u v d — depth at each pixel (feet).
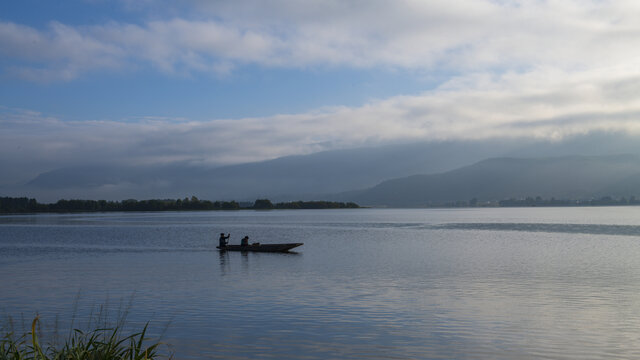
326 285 87.86
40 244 193.16
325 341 54.13
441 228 318.86
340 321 62.18
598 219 485.15
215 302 73.51
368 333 57.00
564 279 93.45
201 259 133.80
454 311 67.31
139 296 78.48
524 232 261.85
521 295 77.97
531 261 123.34
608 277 95.81
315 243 191.31
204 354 50.14
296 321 62.18
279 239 221.66
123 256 143.23
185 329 58.80
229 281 93.09
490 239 208.03
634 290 81.82
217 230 310.24
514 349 51.31
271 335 56.34
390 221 474.90
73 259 135.13
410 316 64.59
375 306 70.49
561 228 303.68
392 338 55.11
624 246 167.63
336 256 139.03
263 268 112.57
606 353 50.03
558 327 59.16
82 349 35.42
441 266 114.11
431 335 56.08
